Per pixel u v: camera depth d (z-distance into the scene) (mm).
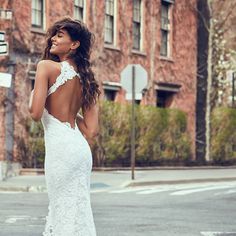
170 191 18422
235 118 33719
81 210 5195
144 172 25344
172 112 29672
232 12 35500
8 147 22594
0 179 19906
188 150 30672
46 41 5438
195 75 33500
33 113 5160
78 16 26750
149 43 30625
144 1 30391
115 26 28719
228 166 32062
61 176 5184
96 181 20391
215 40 35094
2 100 22516
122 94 28812
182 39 32781
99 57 27484
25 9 23469
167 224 11336
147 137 28203
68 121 5316
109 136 26422
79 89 5387
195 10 33656
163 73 31391
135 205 14375
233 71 35125
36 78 5211
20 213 12508
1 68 22656
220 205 14719
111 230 10523
